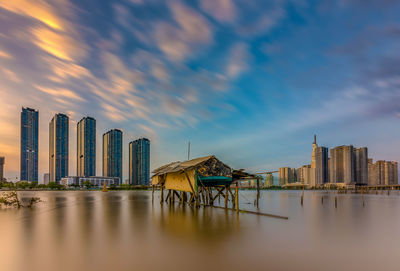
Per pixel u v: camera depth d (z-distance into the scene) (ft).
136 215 104.37
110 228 74.79
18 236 64.34
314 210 129.90
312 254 48.73
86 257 46.57
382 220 93.66
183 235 64.64
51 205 160.45
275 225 79.10
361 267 41.93
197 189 117.08
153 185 176.04
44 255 47.80
